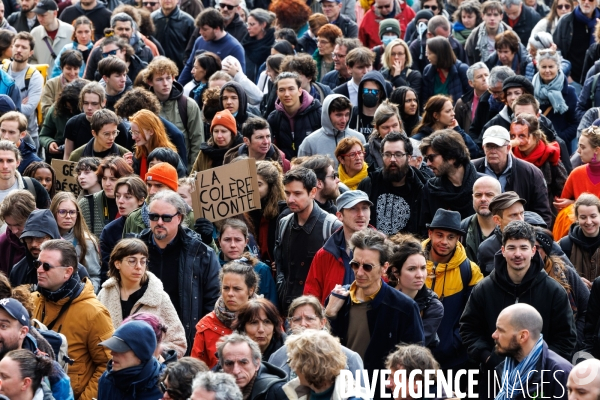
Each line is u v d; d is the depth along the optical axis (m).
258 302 18.38
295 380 16.27
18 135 28.34
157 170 23.70
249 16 39.22
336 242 21.22
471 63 38.25
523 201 21.81
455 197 23.81
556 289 19.92
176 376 16.09
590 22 38.12
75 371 18.91
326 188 23.67
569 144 32.81
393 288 19.00
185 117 30.17
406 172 24.19
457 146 23.80
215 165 27.38
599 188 26.34
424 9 40.28
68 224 22.59
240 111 29.59
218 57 33.84
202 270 21.33
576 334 20.80
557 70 32.44
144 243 20.27
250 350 16.58
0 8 40.16
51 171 26.83
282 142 29.42
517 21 41.44
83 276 20.34
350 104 27.80
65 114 31.36
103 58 33.34
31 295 19.16
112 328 19.28
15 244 22.89
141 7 42.19
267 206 23.75
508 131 27.72
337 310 19.06
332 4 41.12
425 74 34.41
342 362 16.00
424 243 21.53
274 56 34.19
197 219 23.31
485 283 20.23
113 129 27.72
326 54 36.94
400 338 18.80
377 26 40.69
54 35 38.66
